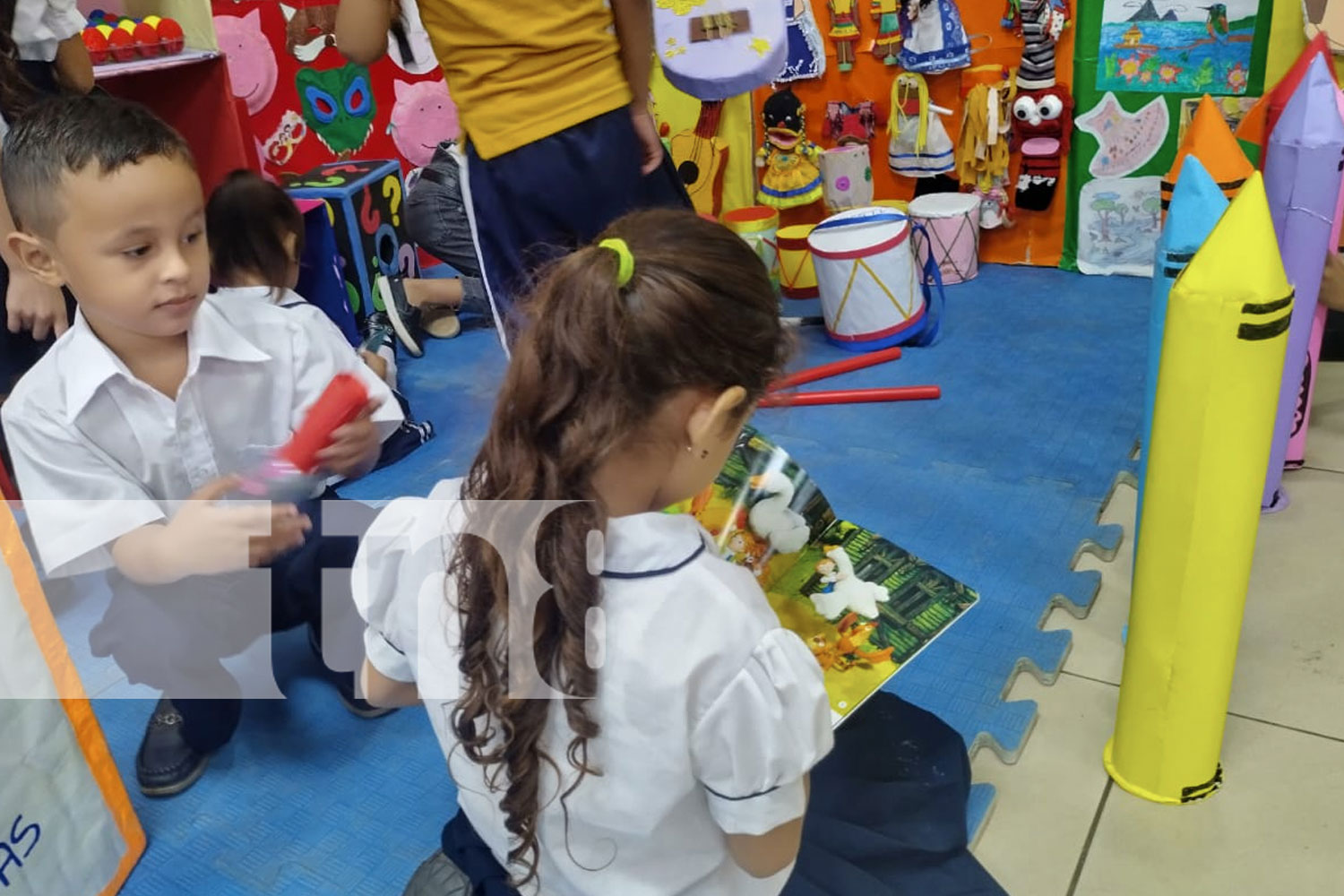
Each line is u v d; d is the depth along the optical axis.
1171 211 1.17
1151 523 1.03
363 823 1.23
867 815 1.09
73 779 1.08
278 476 1.05
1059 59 2.48
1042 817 1.15
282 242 1.74
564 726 0.69
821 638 1.31
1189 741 1.11
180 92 2.24
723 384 0.64
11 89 1.52
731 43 1.92
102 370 1.09
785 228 2.70
